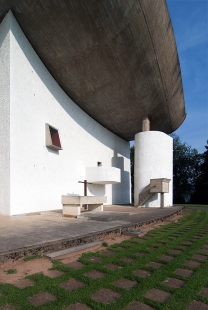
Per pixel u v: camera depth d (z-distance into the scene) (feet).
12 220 20.94
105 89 40.19
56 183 34.99
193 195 100.27
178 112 55.72
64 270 9.71
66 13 25.41
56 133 35.50
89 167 45.44
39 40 29.43
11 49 25.58
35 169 29.71
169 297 7.66
